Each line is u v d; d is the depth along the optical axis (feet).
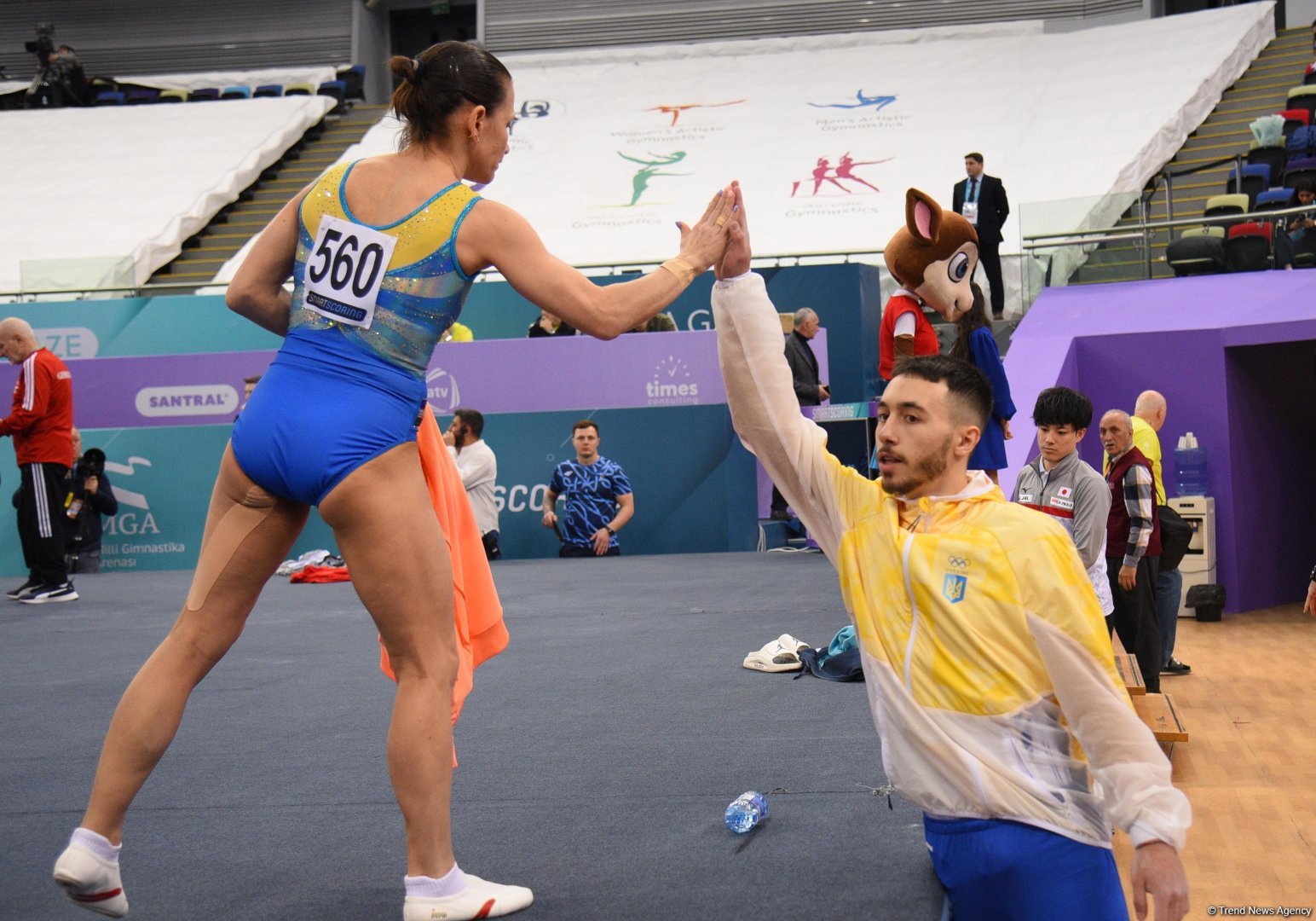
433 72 7.82
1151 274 37.58
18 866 9.14
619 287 7.61
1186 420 28.60
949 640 6.66
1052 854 6.61
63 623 24.35
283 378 7.66
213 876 8.74
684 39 85.56
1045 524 6.66
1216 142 62.64
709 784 10.96
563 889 8.24
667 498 37.01
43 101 82.07
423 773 7.53
